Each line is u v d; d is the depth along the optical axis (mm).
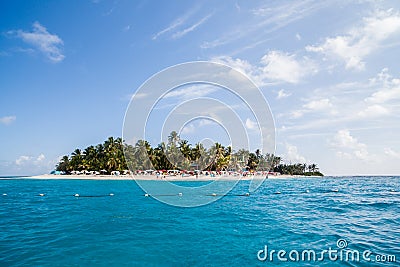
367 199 25328
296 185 50844
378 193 32781
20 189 40156
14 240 10391
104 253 8852
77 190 37656
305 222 13695
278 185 50562
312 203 22109
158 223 13664
